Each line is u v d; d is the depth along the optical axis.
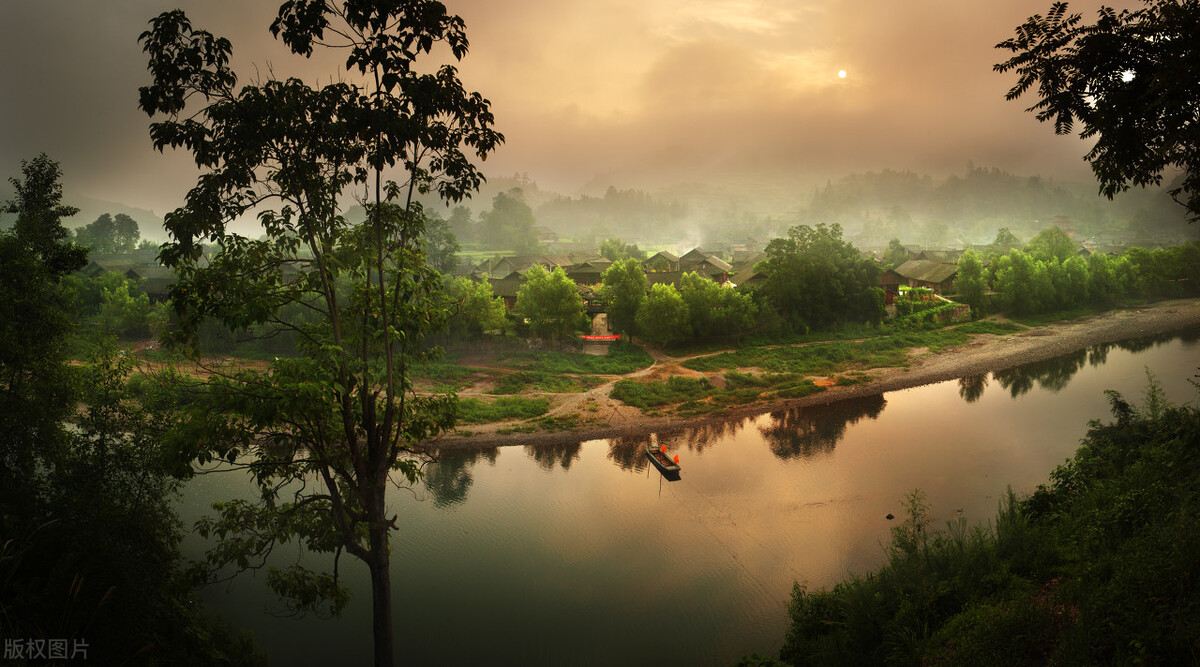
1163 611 10.30
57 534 12.77
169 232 11.10
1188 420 19.72
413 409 14.28
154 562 14.54
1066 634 11.02
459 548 28.08
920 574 17.80
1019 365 63.00
